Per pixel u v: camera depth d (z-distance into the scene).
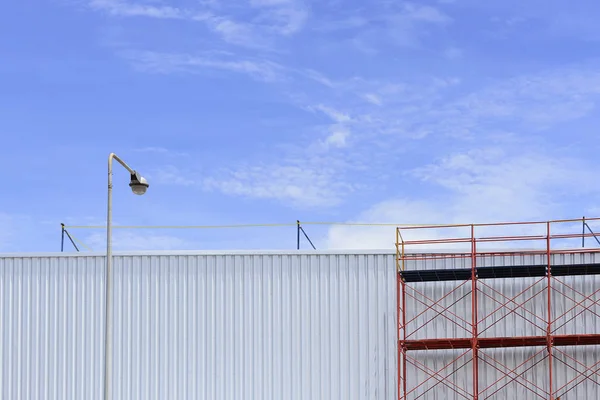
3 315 28.44
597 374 27.05
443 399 27.23
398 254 27.61
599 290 27.39
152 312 28.02
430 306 27.66
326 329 27.70
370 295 27.77
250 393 27.55
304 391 27.45
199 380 27.69
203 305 27.98
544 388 27.11
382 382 27.38
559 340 26.62
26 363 28.19
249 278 28.02
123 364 27.88
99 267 28.41
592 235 27.36
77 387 27.95
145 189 24.25
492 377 27.23
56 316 28.31
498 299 27.58
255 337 27.78
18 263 28.61
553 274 27.14
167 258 28.25
